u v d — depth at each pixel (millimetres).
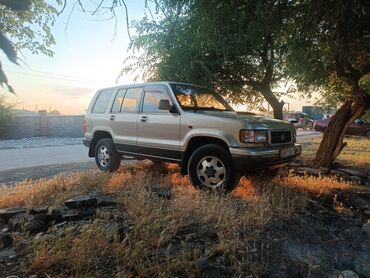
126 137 6949
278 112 10930
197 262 3246
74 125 25953
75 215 4211
